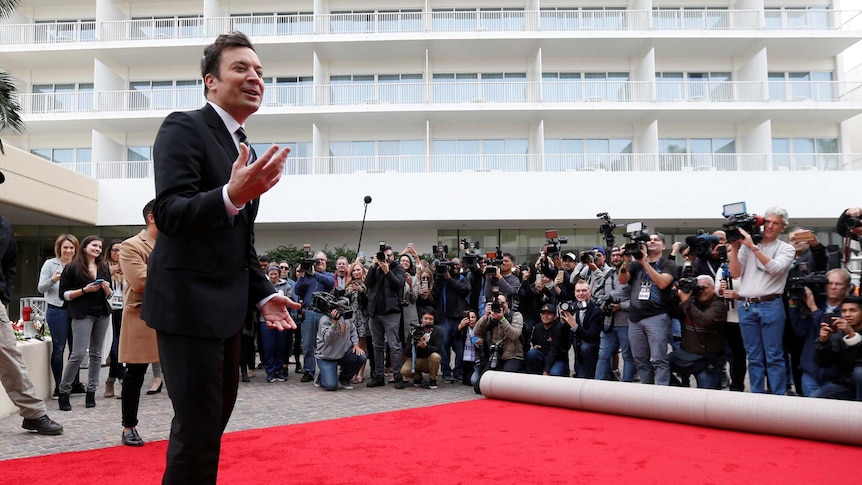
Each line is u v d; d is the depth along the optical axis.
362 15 21.20
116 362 7.03
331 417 5.82
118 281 8.30
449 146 21.14
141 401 6.78
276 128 21.22
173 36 21.30
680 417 5.30
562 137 21.12
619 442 4.57
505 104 19.45
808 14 21.05
